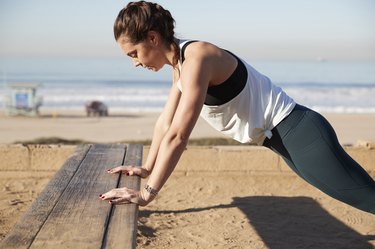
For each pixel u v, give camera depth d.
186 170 6.15
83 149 4.20
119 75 94.94
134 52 2.42
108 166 3.45
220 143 9.23
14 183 5.80
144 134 22.55
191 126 2.30
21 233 2.01
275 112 2.56
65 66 156.88
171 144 2.34
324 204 5.21
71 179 3.03
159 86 61.56
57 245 1.89
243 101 2.49
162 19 2.36
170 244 3.93
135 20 2.32
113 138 20.86
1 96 43.94
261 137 2.66
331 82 78.00
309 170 2.64
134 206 2.42
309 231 4.34
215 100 2.47
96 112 30.97
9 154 5.95
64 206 2.41
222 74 2.38
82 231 2.05
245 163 6.15
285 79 85.94
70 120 28.48
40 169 6.01
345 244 4.02
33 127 24.89
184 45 2.41
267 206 5.11
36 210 2.34
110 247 1.89
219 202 5.23
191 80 2.28
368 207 2.65
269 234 4.24
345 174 2.59
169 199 5.30
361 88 62.78
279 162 6.12
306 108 2.67
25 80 73.69
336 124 27.44
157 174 2.41
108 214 2.29
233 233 4.25
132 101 41.88
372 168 6.15
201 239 4.07
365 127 26.19
